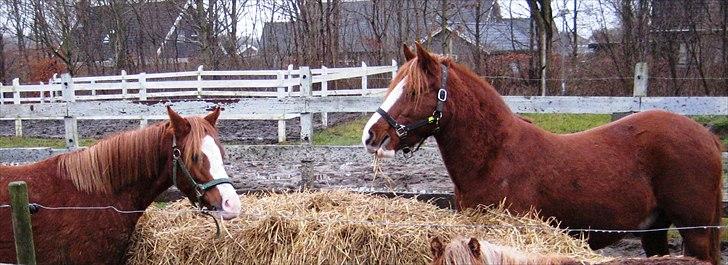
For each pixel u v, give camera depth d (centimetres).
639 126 397
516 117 391
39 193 345
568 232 373
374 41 2283
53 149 594
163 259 374
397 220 368
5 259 342
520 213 366
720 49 1617
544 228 343
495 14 2433
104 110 630
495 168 371
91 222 349
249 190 575
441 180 768
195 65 2394
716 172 394
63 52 2559
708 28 1628
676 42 1650
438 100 364
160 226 393
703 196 387
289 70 1517
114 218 356
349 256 343
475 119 370
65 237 343
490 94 379
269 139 1227
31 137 1435
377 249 342
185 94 1648
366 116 1570
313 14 1973
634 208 386
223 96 1636
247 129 1420
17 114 648
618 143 391
